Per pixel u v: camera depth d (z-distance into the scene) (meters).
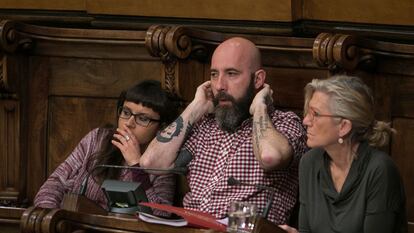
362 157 7.75
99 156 9.59
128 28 10.98
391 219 7.66
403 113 9.26
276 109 9.66
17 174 10.56
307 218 8.02
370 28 10.10
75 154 9.73
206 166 9.20
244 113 9.16
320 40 9.01
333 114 7.73
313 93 7.87
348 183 7.72
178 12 10.72
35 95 10.55
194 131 9.41
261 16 10.40
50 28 10.34
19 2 11.41
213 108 9.39
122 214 8.12
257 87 9.23
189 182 9.26
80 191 8.45
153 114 9.48
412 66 9.19
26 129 10.60
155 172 9.36
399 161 9.28
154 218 7.67
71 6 11.27
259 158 8.73
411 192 9.23
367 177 7.68
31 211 7.83
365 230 7.67
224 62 9.10
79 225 7.94
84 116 10.48
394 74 9.27
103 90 10.38
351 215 7.73
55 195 9.57
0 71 10.26
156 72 10.20
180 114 9.73
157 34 9.57
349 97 7.71
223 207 8.90
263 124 8.81
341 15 10.17
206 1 10.57
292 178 9.01
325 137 7.77
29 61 10.53
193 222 7.57
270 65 9.72
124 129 9.48
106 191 8.30
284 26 10.37
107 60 10.36
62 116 10.53
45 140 10.58
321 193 7.92
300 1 10.27
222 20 10.58
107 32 10.16
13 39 10.08
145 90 9.49
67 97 10.52
